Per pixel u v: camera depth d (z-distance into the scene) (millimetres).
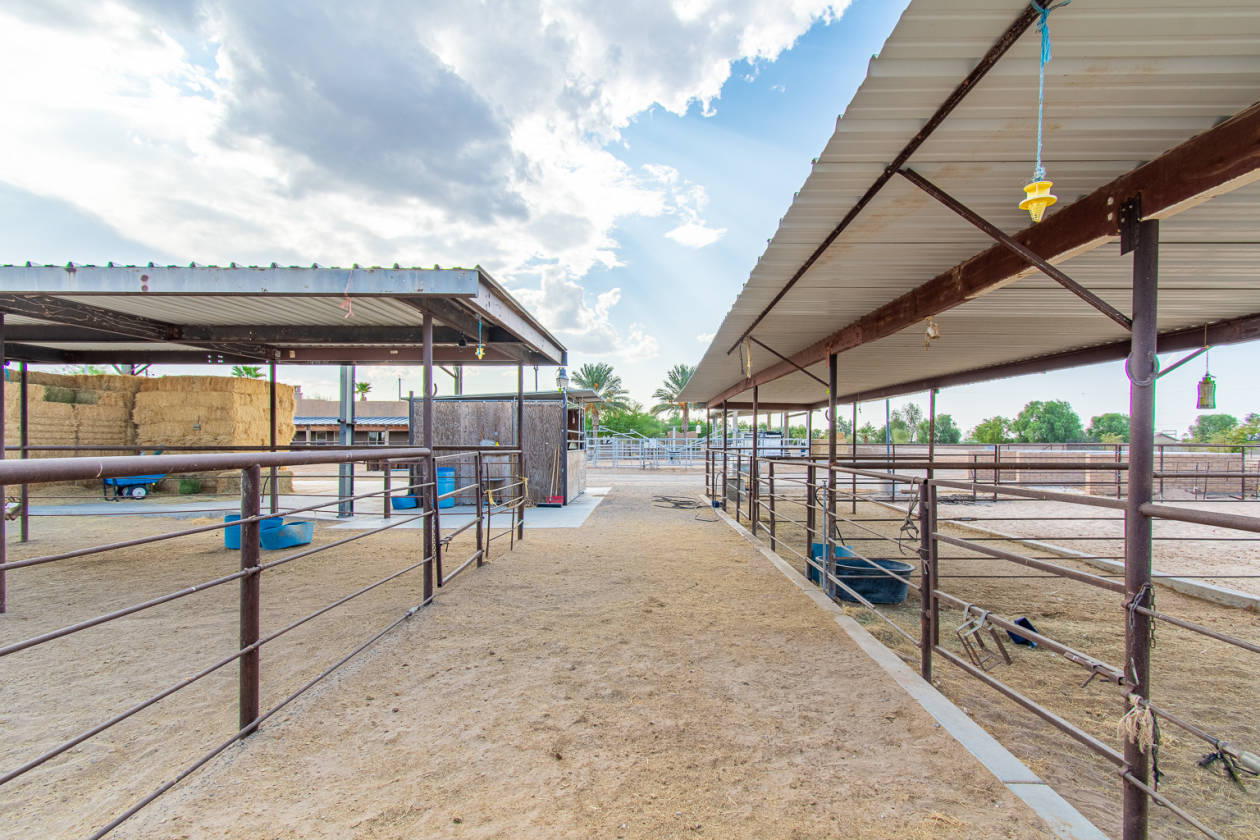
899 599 4883
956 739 2340
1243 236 2953
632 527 8289
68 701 2820
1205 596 5211
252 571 2346
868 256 3463
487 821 1822
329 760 2178
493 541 7102
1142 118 1959
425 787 2008
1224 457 14734
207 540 7320
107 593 4867
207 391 13898
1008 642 4023
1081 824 1804
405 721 2484
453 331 6562
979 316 4914
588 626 3785
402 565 5793
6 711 2721
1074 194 2547
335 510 9414
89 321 5383
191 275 4176
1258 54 1648
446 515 9469
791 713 2566
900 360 7719
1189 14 1496
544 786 2016
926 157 2279
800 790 1990
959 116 1985
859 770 2115
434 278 4293
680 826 1797
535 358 7855
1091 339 6051
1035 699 3086
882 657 3252
